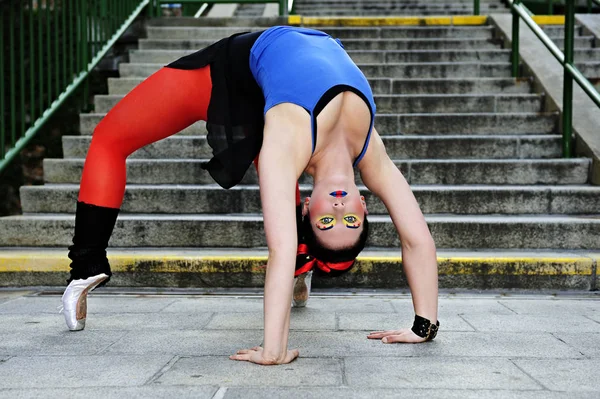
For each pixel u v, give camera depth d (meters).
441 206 4.55
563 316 3.14
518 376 2.18
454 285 3.81
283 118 2.43
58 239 4.29
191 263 3.86
